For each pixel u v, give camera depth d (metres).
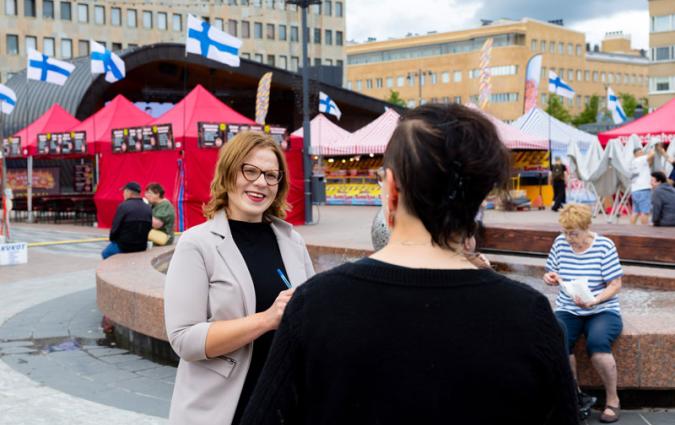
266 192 2.78
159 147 19.33
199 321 2.60
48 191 26.30
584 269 4.89
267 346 2.62
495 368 1.37
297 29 86.56
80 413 4.96
